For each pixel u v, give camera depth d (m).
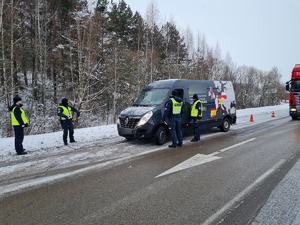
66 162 5.60
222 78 38.88
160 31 31.36
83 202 3.52
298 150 6.67
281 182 4.23
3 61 14.77
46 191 3.93
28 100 20.42
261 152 6.49
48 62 20.14
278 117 17.06
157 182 4.31
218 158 5.90
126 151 6.68
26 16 19.38
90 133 9.55
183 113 8.23
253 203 3.43
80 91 16.44
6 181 4.39
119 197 3.69
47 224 2.92
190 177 4.55
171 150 6.80
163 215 3.12
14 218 3.08
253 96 53.91
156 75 25.36
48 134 9.28
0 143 7.64
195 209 3.27
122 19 29.81
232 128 11.40
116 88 22.22
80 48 17.36
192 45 36.34
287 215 3.08
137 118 7.25
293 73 14.60
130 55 23.47
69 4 21.83
